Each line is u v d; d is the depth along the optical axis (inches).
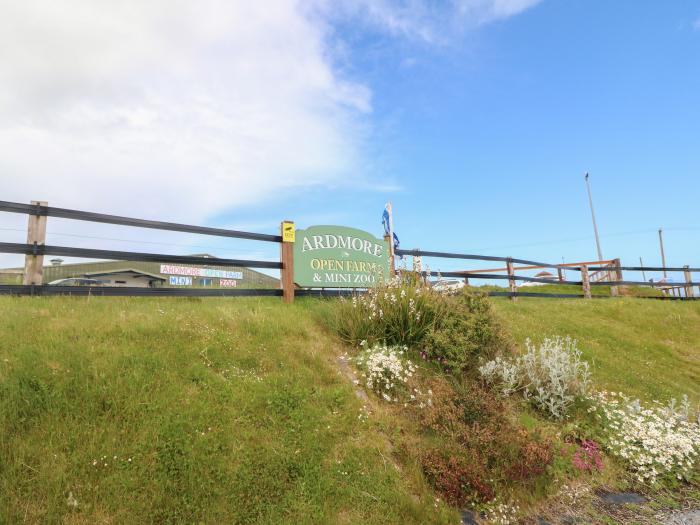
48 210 290.7
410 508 158.7
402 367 253.1
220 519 136.3
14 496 124.3
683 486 223.8
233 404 185.0
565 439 240.2
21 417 149.4
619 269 730.2
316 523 143.9
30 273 285.0
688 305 654.5
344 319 308.3
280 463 162.2
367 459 178.4
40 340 196.1
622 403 299.9
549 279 637.9
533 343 379.6
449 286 347.6
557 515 182.5
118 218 313.7
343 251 424.8
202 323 255.4
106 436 150.3
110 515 127.3
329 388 221.6
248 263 370.6
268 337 261.0
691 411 311.6
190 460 149.4
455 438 202.7
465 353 278.7
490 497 176.9
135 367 188.5
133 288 320.8
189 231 342.3
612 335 460.1
